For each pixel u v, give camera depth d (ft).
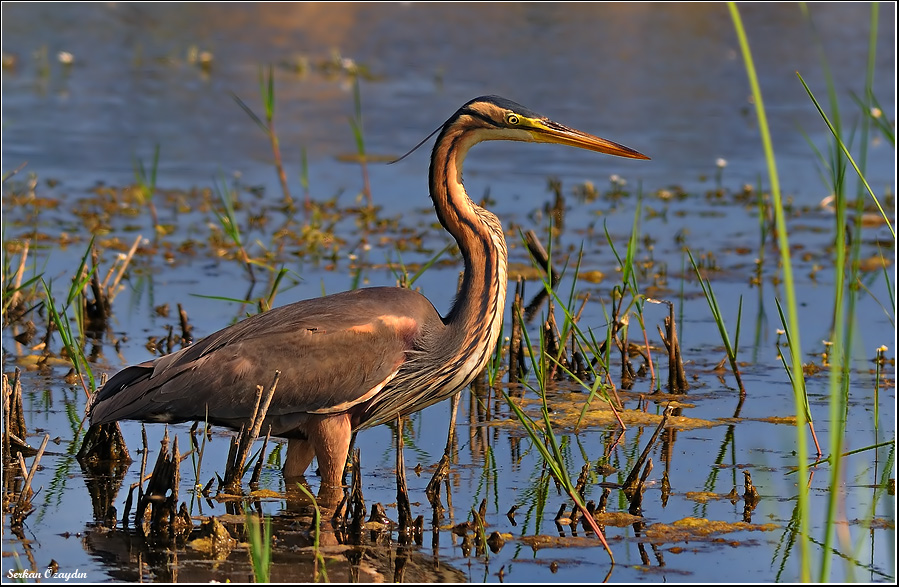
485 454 36.52
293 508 32.12
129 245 62.08
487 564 28.25
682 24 137.59
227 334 34.12
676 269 60.03
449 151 35.86
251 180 78.38
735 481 34.14
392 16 142.51
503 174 82.07
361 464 35.76
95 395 34.42
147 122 93.66
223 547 28.99
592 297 55.16
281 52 124.16
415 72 114.42
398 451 30.35
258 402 32.27
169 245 62.69
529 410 40.73
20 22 133.18
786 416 39.88
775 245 65.00
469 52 123.34
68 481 33.19
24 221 65.51
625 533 30.25
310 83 109.91
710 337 49.78
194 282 56.29
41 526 29.99
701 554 28.89
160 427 38.83
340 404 33.14
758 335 50.06
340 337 33.04
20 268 49.90
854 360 46.78
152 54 121.39
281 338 33.04
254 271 58.54
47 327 45.19
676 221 70.13
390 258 60.80
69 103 98.73
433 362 34.35
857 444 37.37
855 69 113.50
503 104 36.06
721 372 45.16
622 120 95.14
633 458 36.06
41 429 37.22
